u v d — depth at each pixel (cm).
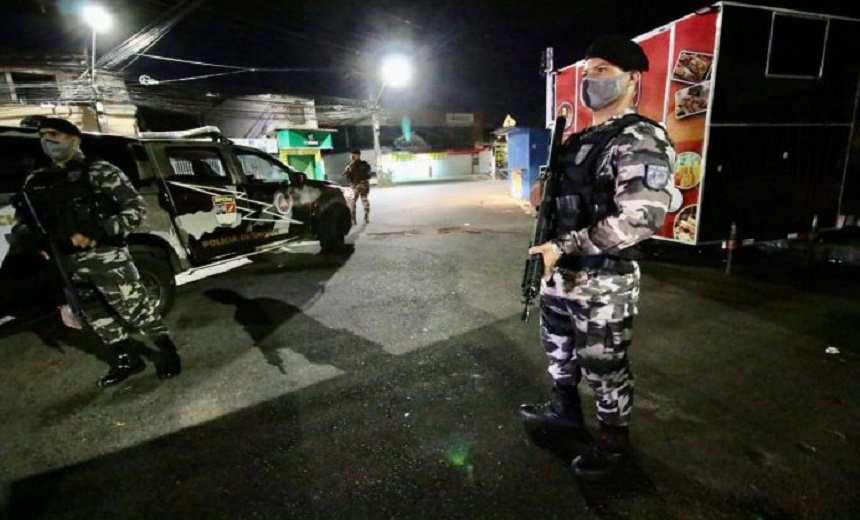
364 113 2500
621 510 192
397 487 210
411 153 3034
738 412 258
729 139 535
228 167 523
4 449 248
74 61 1547
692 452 226
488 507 196
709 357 324
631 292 187
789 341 346
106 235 284
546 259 181
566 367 223
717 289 472
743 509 190
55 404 292
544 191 197
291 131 2258
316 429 257
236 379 317
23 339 397
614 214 165
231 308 462
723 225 562
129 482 220
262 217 562
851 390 277
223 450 241
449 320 413
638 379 297
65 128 270
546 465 221
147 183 431
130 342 320
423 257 664
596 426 250
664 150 165
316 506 201
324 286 532
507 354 342
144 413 279
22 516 201
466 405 276
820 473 209
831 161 593
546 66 1036
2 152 346
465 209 1227
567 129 833
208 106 2053
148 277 422
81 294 293
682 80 539
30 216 285
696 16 512
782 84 540
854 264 552
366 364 334
